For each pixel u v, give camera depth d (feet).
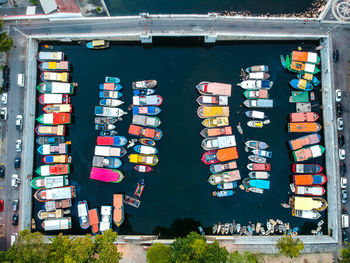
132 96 215.92
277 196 213.05
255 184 208.64
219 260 177.17
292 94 212.84
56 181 207.10
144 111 211.20
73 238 190.29
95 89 217.56
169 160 215.51
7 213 204.85
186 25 205.67
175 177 215.92
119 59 219.20
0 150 207.62
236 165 209.97
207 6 211.41
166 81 217.56
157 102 212.64
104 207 209.56
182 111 216.33
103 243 183.11
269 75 214.48
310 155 208.33
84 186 214.28
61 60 213.87
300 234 212.02
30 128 210.18
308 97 213.25
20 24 207.51
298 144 208.85
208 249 181.78
